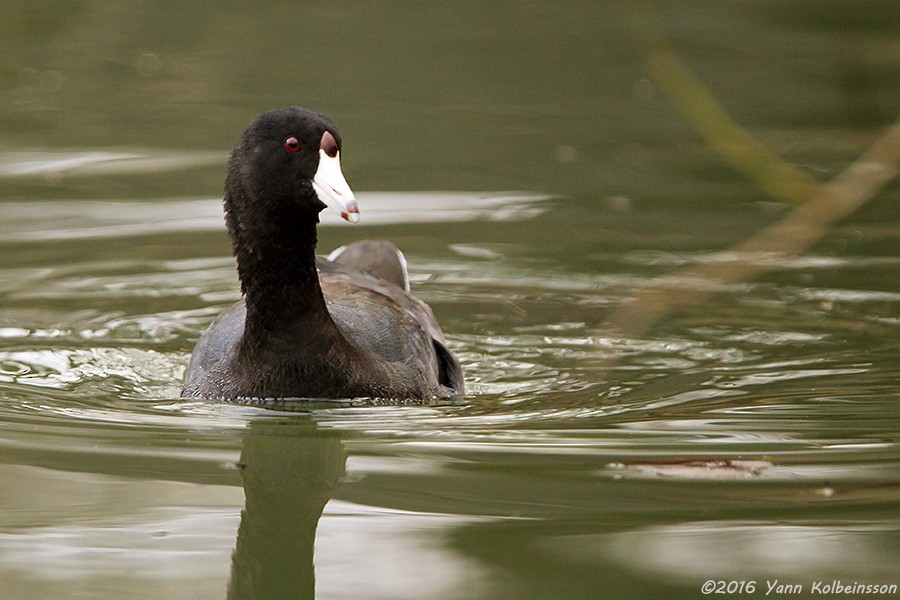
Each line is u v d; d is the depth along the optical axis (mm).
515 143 19219
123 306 13828
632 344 12734
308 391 10703
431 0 27281
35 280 14352
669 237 15508
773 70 22453
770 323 13203
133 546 7809
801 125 19500
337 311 11523
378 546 7723
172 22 25625
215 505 8469
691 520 8008
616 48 24125
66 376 11734
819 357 12125
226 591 7176
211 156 18438
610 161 18531
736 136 12195
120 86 21750
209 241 15727
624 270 14555
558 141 19375
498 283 14492
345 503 8414
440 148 18984
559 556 7496
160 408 10766
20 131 19438
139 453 9492
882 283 14195
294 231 10555
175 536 7977
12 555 7656
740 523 7938
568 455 9336
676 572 7262
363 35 24953
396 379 11086
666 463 9102
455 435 9914
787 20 25500
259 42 24422
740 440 9648
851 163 17422
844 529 7809
